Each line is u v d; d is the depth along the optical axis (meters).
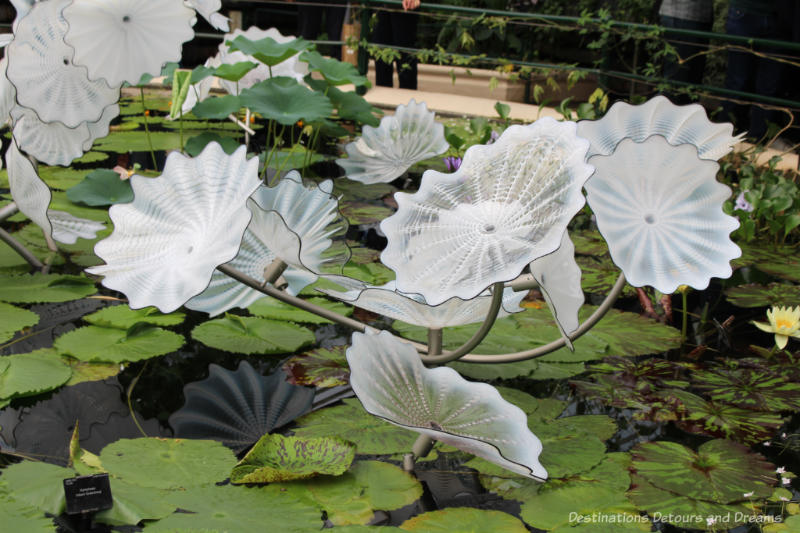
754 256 3.19
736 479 1.65
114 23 2.41
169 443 1.69
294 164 4.23
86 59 2.44
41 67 2.44
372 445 1.71
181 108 3.96
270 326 2.30
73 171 3.88
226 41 3.78
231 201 1.59
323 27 7.75
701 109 1.87
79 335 2.16
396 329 2.37
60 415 1.80
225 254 1.47
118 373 2.01
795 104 4.46
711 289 2.83
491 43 8.02
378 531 1.41
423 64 7.51
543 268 1.55
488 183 1.56
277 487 1.55
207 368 2.07
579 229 3.46
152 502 1.47
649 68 5.47
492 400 1.55
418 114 3.74
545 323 2.44
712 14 5.26
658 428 1.88
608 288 2.78
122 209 1.66
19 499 1.46
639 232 1.50
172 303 1.47
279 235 1.65
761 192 3.32
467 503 1.55
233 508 1.46
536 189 1.47
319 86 4.17
